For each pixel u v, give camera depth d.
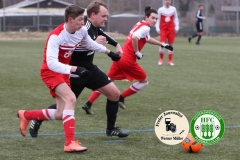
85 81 9.26
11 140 9.09
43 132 9.74
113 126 9.21
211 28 60.22
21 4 60.16
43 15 56.88
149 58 27.89
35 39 50.75
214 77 19.08
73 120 8.20
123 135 9.18
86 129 10.07
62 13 57.97
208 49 35.44
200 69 21.97
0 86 16.34
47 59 7.95
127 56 12.26
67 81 8.61
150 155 7.99
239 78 18.80
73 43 8.33
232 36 59.72
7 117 11.30
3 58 27.23
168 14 23.17
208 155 7.98
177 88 16.06
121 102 12.34
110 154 8.07
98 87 9.27
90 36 9.38
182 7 62.84
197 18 42.16
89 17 9.43
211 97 14.26
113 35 55.44
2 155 8.02
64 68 7.88
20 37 52.53
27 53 31.09
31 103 13.23
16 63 24.25
